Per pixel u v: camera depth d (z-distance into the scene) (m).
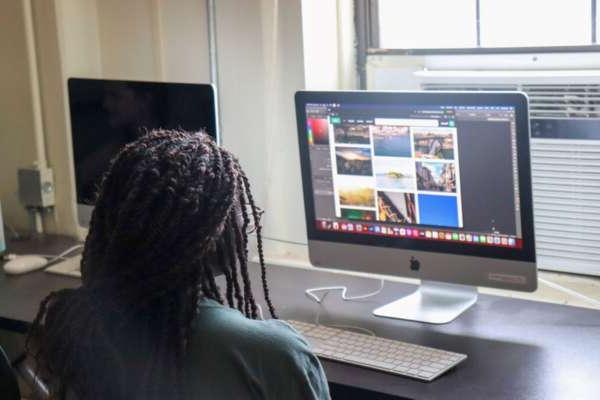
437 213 2.10
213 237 1.32
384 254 2.20
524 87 2.47
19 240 3.03
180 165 1.32
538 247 2.53
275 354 1.27
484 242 2.05
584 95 2.38
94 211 1.37
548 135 2.45
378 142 2.13
